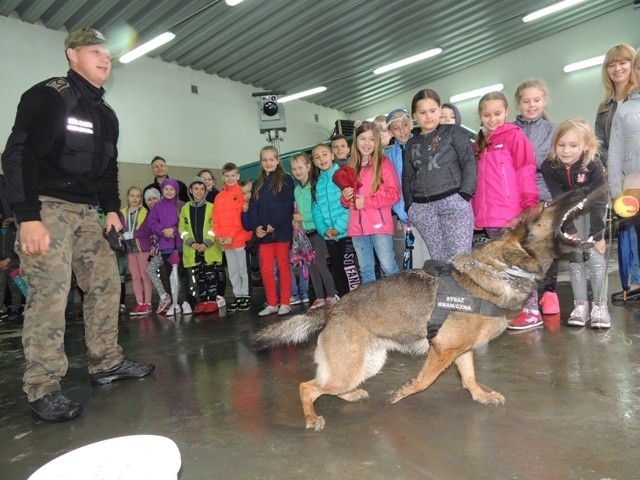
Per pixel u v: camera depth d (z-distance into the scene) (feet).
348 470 6.81
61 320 9.93
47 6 30.09
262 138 47.73
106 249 11.56
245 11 32.37
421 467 6.70
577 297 12.92
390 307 8.50
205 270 21.67
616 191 10.99
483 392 8.76
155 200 23.88
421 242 17.29
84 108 10.30
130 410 9.96
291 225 18.56
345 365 8.41
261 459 7.38
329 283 18.80
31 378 9.70
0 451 8.49
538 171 13.47
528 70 44.96
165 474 5.66
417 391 8.45
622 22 39.73
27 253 9.16
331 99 52.90
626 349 10.61
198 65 41.47
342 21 35.32
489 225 12.84
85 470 6.24
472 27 39.29
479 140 13.51
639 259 14.98
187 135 41.06
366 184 14.43
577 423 7.50
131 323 20.35
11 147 9.06
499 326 8.24
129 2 29.58
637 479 5.94
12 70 30.55
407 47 41.29
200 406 9.84
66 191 10.11
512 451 6.88
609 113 13.82
